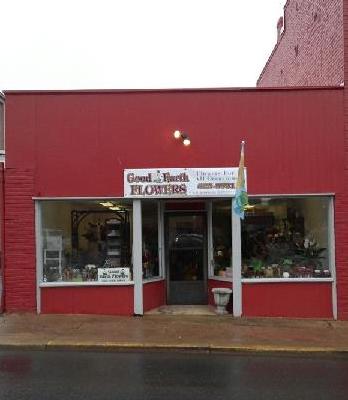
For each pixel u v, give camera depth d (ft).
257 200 41.93
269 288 41.22
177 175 41.22
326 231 42.14
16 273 41.16
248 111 41.65
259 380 25.59
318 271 41.75
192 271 44.75
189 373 26.73
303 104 41.73
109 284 41.16
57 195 41.34
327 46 46.68
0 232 41.29
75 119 41.57
